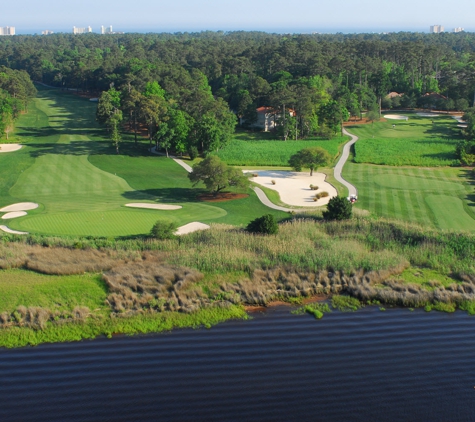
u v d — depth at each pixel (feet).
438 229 201.87
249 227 194.49
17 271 160.15
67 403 105.19
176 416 101.30
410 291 152.76
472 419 100.89
